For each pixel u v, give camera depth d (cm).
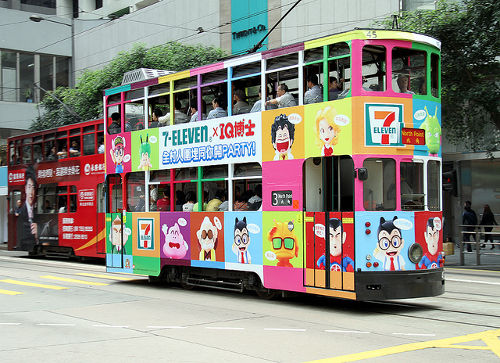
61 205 2209
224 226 1216
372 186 996
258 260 1141
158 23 3875
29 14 4566
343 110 1004
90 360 700
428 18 1958
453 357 693
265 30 3153
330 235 1014
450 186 1117
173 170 1355
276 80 1135
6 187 2864
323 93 1038
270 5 3123
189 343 788
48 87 4672
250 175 1172
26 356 725
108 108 1566
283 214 1094
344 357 698
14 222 2503
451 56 1950
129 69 3102
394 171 1005
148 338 825
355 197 980
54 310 1088
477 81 1977
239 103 1203
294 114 1083
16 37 4503
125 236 1489
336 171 1025
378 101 998
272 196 1116
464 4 2033
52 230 2245
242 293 1296
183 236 1320
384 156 995
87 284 1497
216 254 1234
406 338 806
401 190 1015
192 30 3631
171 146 1359
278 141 1110
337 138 1009
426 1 2438
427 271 1017
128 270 1477
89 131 2069
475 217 2294
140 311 1067
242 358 701
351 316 988
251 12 3234
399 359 686
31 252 2405
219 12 3428
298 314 1012
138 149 1456
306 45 1071
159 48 3222
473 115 2061
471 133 2166
